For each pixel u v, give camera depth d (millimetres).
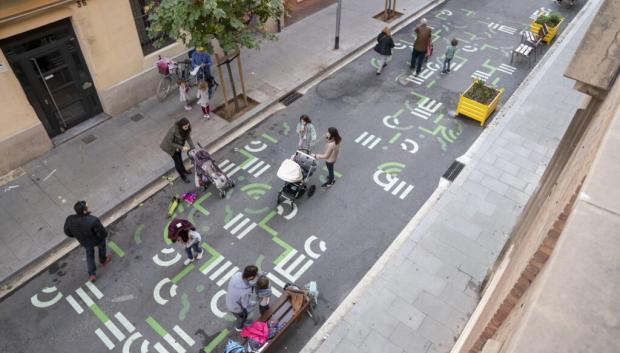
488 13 18500
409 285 8719
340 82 14570
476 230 9688
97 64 12094
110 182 11023
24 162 11477
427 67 15211
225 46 10859
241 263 9336
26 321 8469
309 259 9391
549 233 2361
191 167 11570
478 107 12422
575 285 1417
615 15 4055
